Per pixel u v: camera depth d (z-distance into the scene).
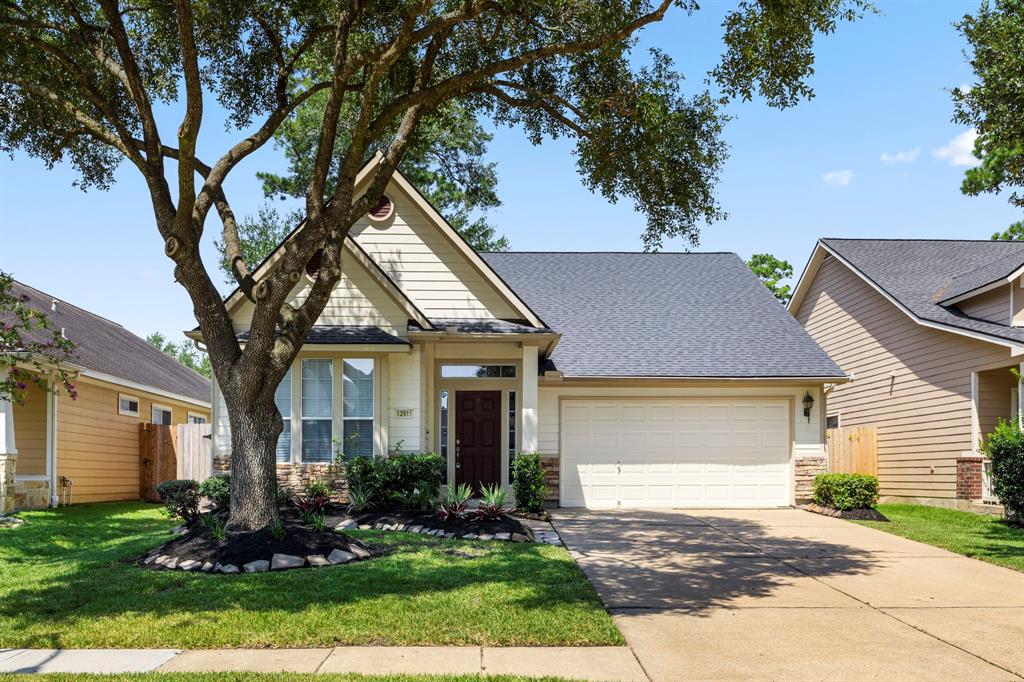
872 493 16.28
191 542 10.45
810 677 6.40
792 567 10.83
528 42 12.87
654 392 18.56
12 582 9.48
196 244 11.05
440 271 17.20
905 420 20.20
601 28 10.94
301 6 12.40
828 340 24.44
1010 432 15.01
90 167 14.22
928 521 15.94
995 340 16.42
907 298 19.89
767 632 7.68
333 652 6.84
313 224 11.01
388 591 8.71
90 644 7.00
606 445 18.45
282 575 9.42
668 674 6.40
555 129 14.40
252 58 13.92
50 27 11.77
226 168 11.67
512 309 17.14
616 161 12.91
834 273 24.08
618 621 8.00
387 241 17.17
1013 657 6.98
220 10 12.70
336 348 15.24
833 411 24.05
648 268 23.06
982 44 13.01
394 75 14.05
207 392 29.36
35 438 18.22
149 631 7.29
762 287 22.06
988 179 17.31
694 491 18.41
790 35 10.67
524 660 6.68
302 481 15.34
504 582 9.21
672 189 13.02
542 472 16.23
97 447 20.19
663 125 12.63
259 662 6.55
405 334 15.81
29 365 16.11
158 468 21.77
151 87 14.20
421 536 12.56
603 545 12.36
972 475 17.39
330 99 11.12
